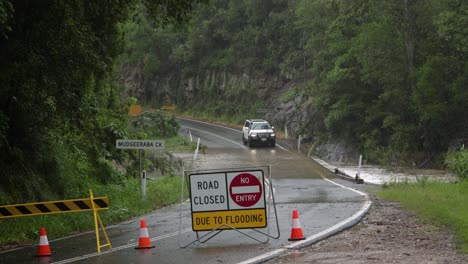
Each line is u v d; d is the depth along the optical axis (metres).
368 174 47.25
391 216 22.31
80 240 19.97
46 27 22.31
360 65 70.50
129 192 31.55
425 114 61.44
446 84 61.44
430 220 20.64
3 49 22.58
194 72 123.12
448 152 59.97
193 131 90.00
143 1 25.25
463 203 24.91
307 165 52.69
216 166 52.19
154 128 79.88
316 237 17.83
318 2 80.62
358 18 70.69
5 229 20.56
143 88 130.62
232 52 114.44
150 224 23.08
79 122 28.11
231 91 111.12
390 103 69.00
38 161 27.30
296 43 101.12
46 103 25.72
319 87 77.31
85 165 33.53
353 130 73.25
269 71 106.12
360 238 17.62
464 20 55.34
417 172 49.19
